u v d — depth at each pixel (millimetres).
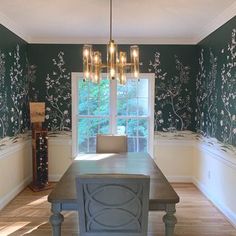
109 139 3922
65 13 3477
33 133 4480
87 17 3637
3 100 3812
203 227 3207
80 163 3115
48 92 4977
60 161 5027
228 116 3502
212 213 3607
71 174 2658
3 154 3766
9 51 4031
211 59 4160
